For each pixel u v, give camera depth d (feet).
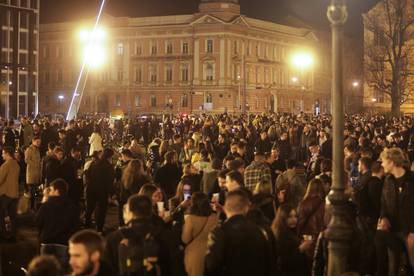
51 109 430.20
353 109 342.85
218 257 27.14
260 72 394.93
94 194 58.65
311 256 35.94
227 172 41.93
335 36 33.27
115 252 29.89
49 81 432.66
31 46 336.08
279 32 411.75
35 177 70.28
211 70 379.35
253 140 105.29
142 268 28.27
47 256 20.26
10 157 55.83
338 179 33.09
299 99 429.38
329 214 35.73
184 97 387.96
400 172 38.42
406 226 37.32
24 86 338.34
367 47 285.23
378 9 282.56
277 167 59.21
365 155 52.70
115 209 74.02
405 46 289.33
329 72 465.88
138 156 78.18
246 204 28.45
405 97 295.48
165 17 393.50
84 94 416.67
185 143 80.74
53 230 38.04
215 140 110.63
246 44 386.52
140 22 400.88
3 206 55.72
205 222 33.86
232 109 375.66
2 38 324.39
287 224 32.78
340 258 32.68
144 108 400.47
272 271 28.04
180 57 388.16
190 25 383.24
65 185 39.29
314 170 56.75
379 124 149.79
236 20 376.48
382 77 267.18
